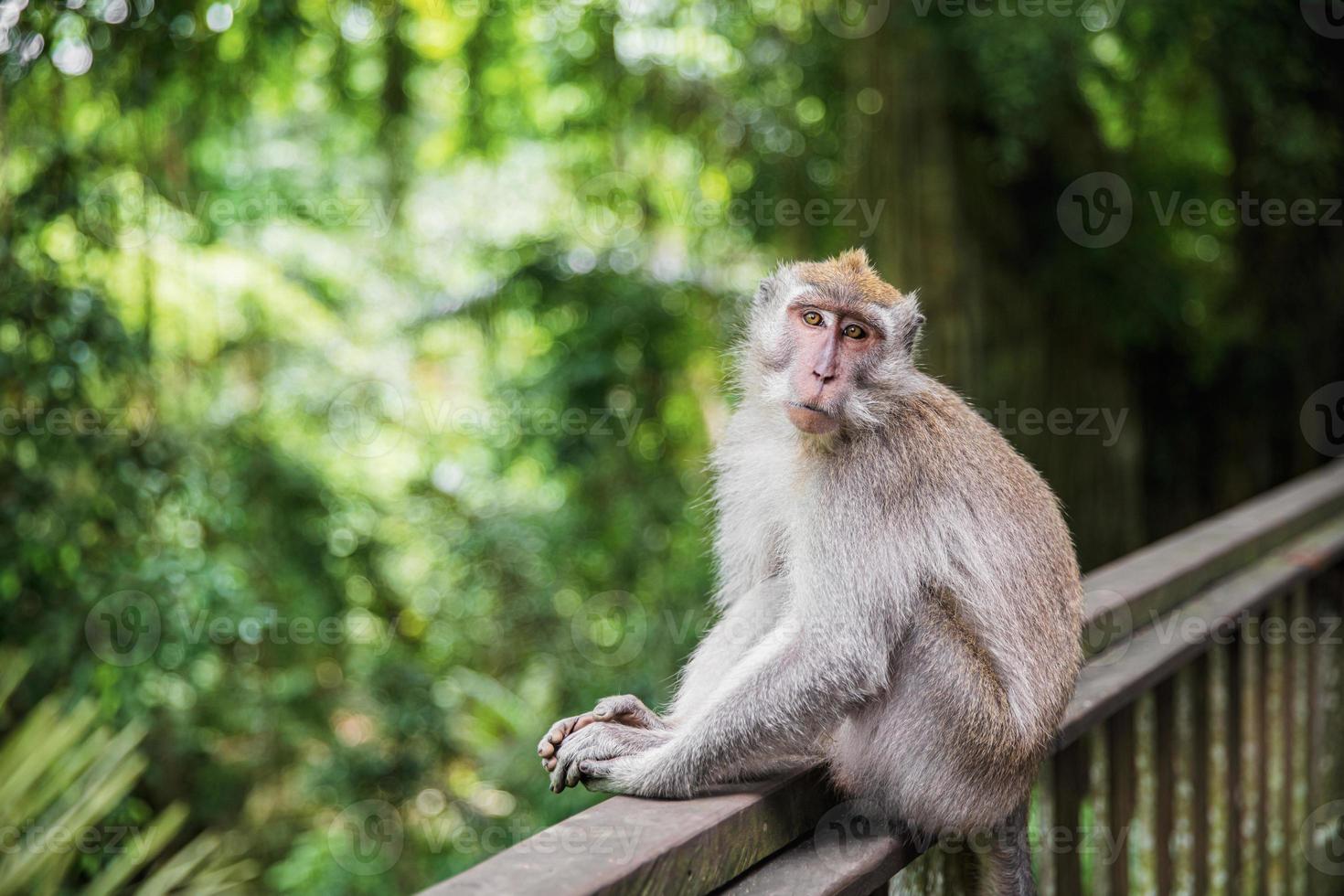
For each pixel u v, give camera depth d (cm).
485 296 1043
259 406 996
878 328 294
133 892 718
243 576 873
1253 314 969
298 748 1005
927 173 919
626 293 1004
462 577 1076
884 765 271
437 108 1129
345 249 1170
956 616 282
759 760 258
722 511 332
